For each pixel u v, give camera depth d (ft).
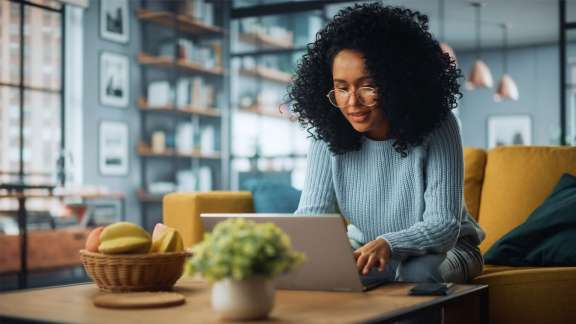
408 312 4.19
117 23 23.84
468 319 5.10
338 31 5.85
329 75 6.21
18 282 18.11
